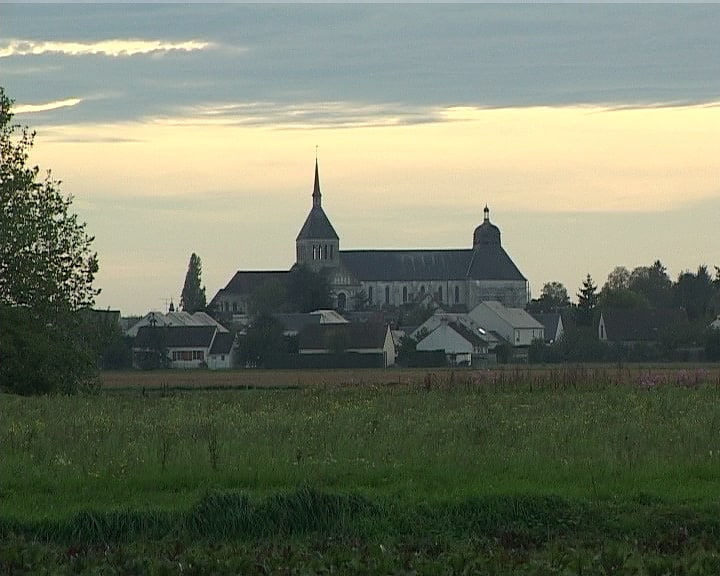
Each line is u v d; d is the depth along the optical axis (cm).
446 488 7700
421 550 6469
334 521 7012
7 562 6175
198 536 6881
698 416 12069
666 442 9588
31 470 8300
